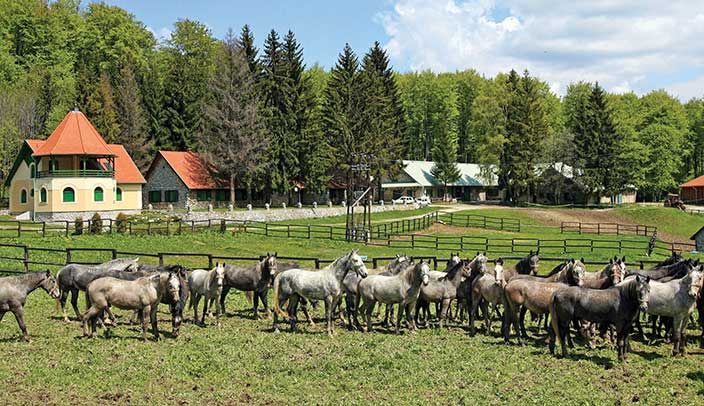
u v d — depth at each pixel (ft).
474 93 400.06
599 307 49.39
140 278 54.29
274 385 42.29
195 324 62.49
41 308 69.46
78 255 112.78
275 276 64.49
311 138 246.47
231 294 84.79
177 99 261.85
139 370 44.75
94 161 201.46
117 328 58.59
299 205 227.61
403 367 46.88
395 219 220.64
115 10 311.06
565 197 313.53
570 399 40.04
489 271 65.51
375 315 69.92
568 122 402.93
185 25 317.22
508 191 314.76
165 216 176.55
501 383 43.42
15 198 206.69
